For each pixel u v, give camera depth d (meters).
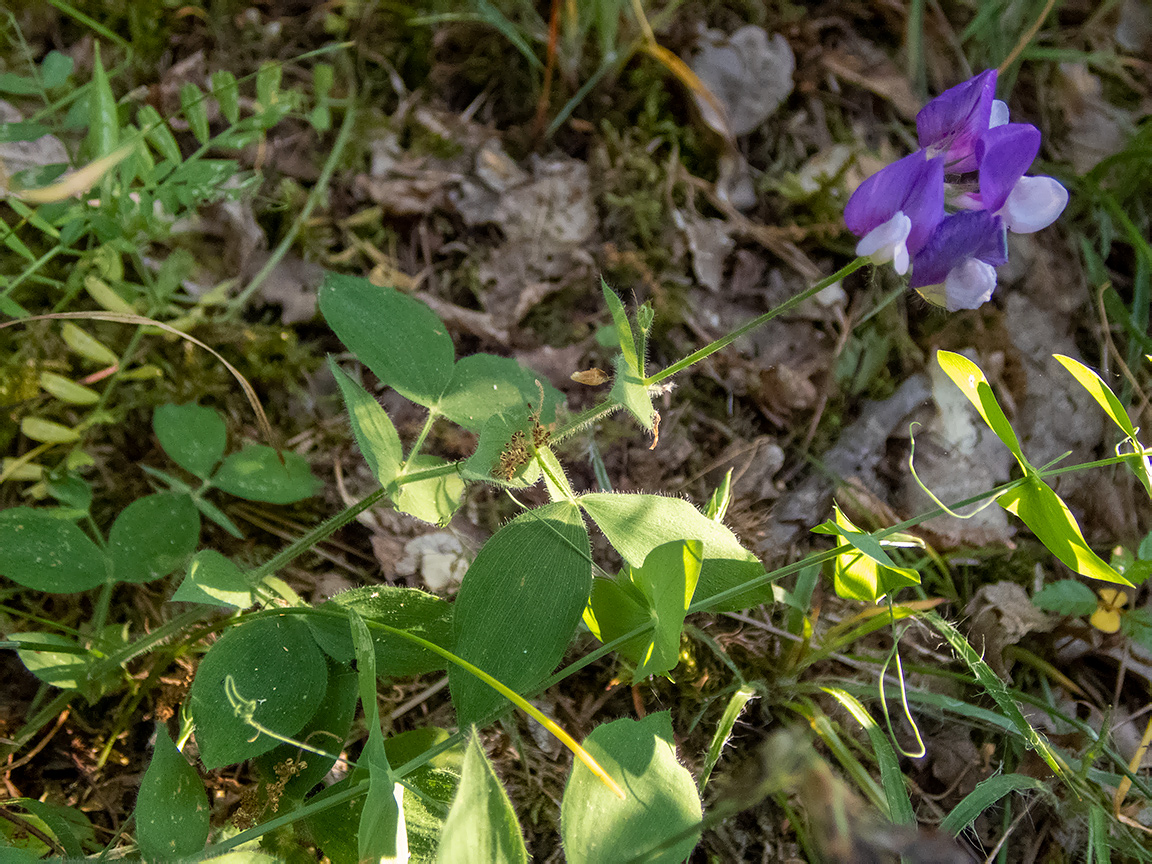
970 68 0.39
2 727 0.28
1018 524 0.33
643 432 0.33
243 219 0.33
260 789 0.26
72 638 0.29
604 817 0.23
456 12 0.36
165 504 0.28
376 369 0.27
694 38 0.36
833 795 0.19
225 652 0.25
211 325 0.32
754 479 0.33
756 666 0.30
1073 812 0.29
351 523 0.31
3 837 0.24
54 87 0.31
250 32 0.35
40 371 0.31
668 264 0.35
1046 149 0.38
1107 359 0.36
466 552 0.31
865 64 0.38
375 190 0.34
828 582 0.32
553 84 0.36
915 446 0.34
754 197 0.36
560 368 0.33
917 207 0.24
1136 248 0.37
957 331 0.35
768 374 0.34
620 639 0.26
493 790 0.22
